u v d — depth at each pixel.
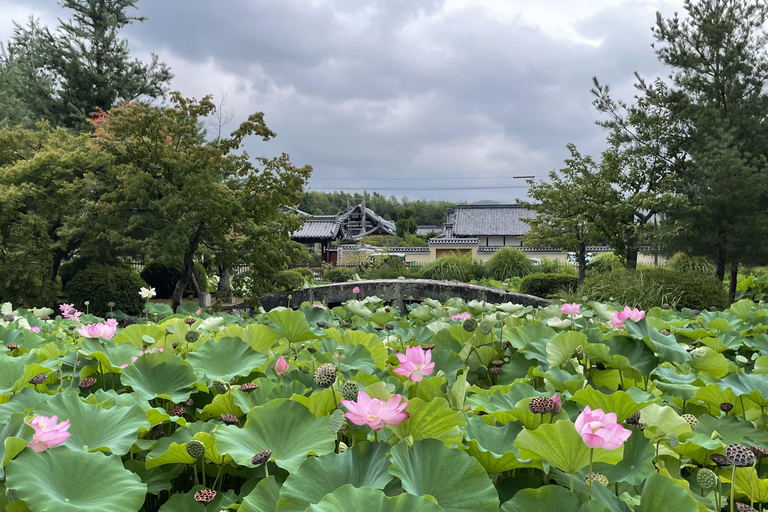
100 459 1.20
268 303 10.55
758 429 1.61
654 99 11.46
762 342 2.85
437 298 10.46
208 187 9.11
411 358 1.59
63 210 9.79
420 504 0.95
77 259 12.31
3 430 1.23
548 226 12.87
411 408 1.26
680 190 10.54
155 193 9.48
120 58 20.58
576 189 12.23
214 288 16.64
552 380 1.93
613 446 0.98
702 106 10.27
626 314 2.37
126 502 1.11
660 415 1.34
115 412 1.49
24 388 1.69
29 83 19.70
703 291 8.36
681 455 1.47
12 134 11.92
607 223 11.63
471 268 17.45
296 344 2.73
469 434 1.39
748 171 9.09
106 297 10.24
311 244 36.94
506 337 2.49
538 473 1.34
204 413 1.71
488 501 1.06
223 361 2.07
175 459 1.35
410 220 59.31
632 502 1.15
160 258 8.76
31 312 4.30
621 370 2.13
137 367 1.89
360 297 10.81
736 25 10.34
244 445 1.28
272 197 9.55
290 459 1.26
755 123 9.97
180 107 9.74
